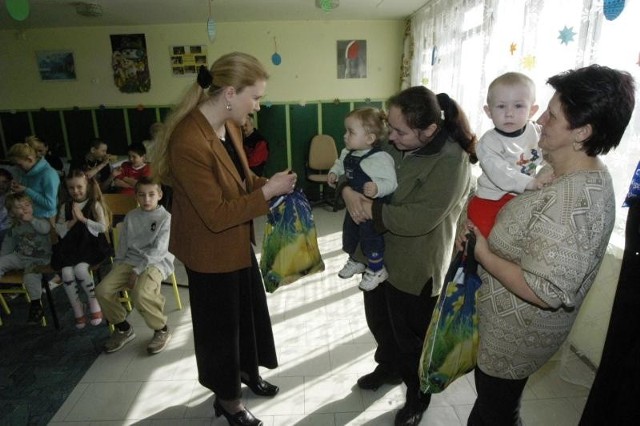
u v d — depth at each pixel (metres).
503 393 1.12
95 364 2.17
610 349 0.93
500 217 1.05
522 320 1.01
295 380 1.98
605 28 1.73
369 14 4.92
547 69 2.13
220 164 1.33
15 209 2.43
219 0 4.05
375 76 5.47
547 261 0.88
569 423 1.69
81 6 4.06
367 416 1.75
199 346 1.54
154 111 5.53
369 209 1.41
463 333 1.12
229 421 1.66
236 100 1.30
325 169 5.48
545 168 1.04
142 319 2.60
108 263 3.47
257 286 1.72
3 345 2.38
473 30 3.18
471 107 3.22
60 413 1.83
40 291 2.57
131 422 1.76
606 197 0.89
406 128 1.25
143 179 2.30
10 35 5.33
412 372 1.62
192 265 1.41
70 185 2.41
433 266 1.45
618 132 0.85
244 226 1.43
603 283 1.85
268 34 5.30
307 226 1.64
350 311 2.62
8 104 5.56
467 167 1.33
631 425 0.88
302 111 5.55
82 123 5.60
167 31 5.29
